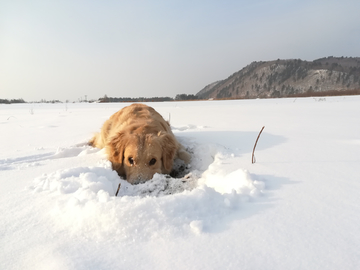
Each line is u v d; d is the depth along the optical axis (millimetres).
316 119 7633
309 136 4789
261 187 2281
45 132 6684
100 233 1538
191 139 5086
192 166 3920
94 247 1420
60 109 18984
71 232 1588
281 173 2699
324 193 2129
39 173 3076
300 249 1373
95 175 2598
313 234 1519
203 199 1893
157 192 2674
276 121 7418
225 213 1812
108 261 1296
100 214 1638
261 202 1994
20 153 4316
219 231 1578
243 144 4336
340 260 1267
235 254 1342
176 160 4195
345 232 1529
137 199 1826
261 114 9922
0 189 2518
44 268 1253
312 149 3740
